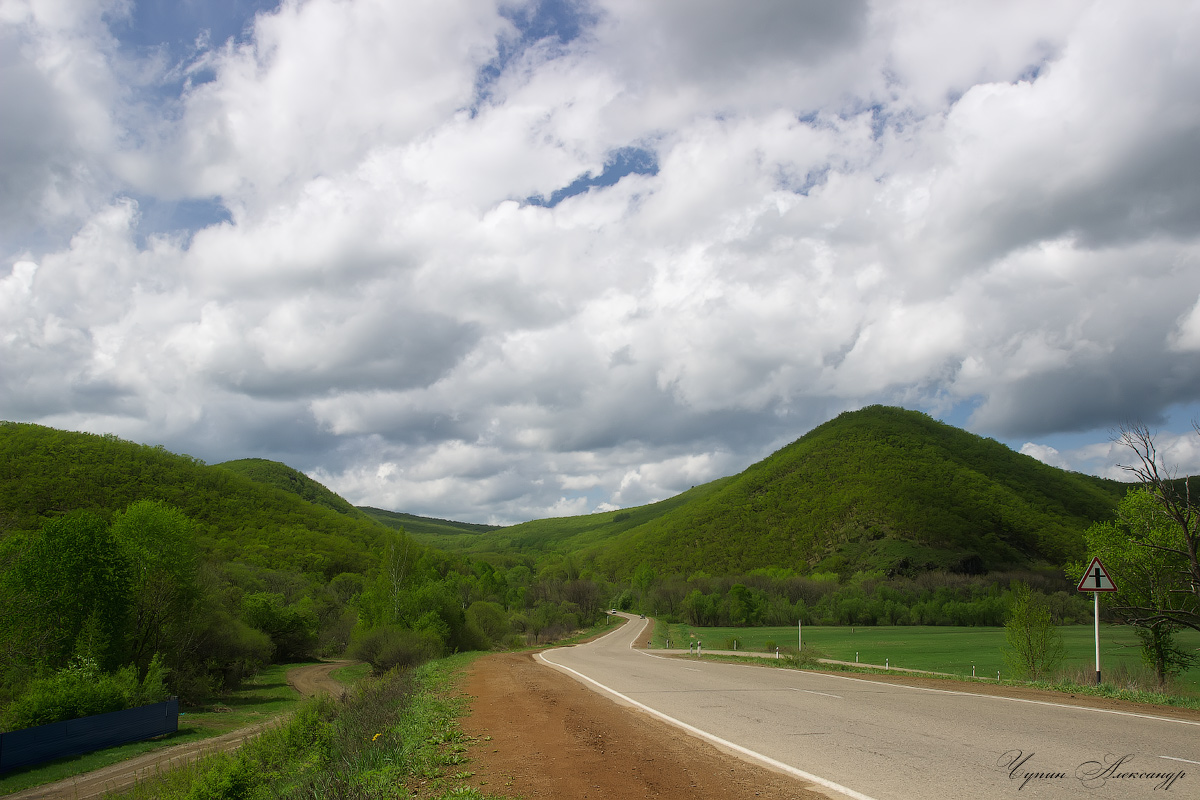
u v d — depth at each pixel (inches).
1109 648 2274.9
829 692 606.5
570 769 315.0
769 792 260.5
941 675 805.9
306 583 3329.2
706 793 262.2
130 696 1224.2
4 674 1284.4
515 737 410.6
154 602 1533.0
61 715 1093.8
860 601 4224.9
